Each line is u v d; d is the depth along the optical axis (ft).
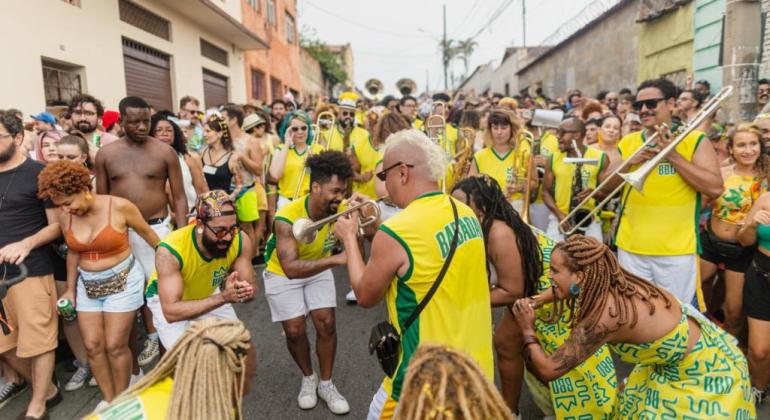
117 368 10.64
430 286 6.59
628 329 7.04
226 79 54.24
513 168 15.31
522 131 15.07
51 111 24.44
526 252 8.41
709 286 12.98
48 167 9.91
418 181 6.98
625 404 8.17
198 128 24.63
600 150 16.38
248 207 18.97
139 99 12.95
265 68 68.69
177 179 13.84
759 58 15.19
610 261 7.07
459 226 6.77
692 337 7.32
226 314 10.37
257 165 19.16
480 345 7.00
